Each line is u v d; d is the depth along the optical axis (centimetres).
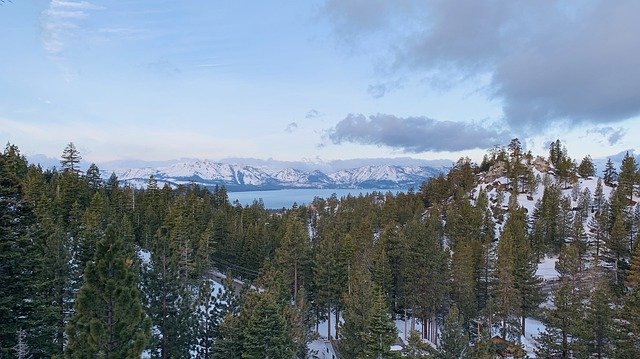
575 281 5847
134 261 3459
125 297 1683
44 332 2433
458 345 3641
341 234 8469
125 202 8881
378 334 3400
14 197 2222
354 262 6181
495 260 6431
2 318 2144
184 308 3406
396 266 6412
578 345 4088
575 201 12256
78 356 1584
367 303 4266
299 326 4194
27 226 2325
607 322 3981
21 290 2236
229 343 3275
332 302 5953
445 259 6191
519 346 4859
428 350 3925
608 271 7075
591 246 8738
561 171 13638
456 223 9588
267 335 3162
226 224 8862
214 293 6119
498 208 11344
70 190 7181
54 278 3045
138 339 1644
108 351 1631
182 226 6962
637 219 8494
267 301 3297
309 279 6475
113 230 1762
